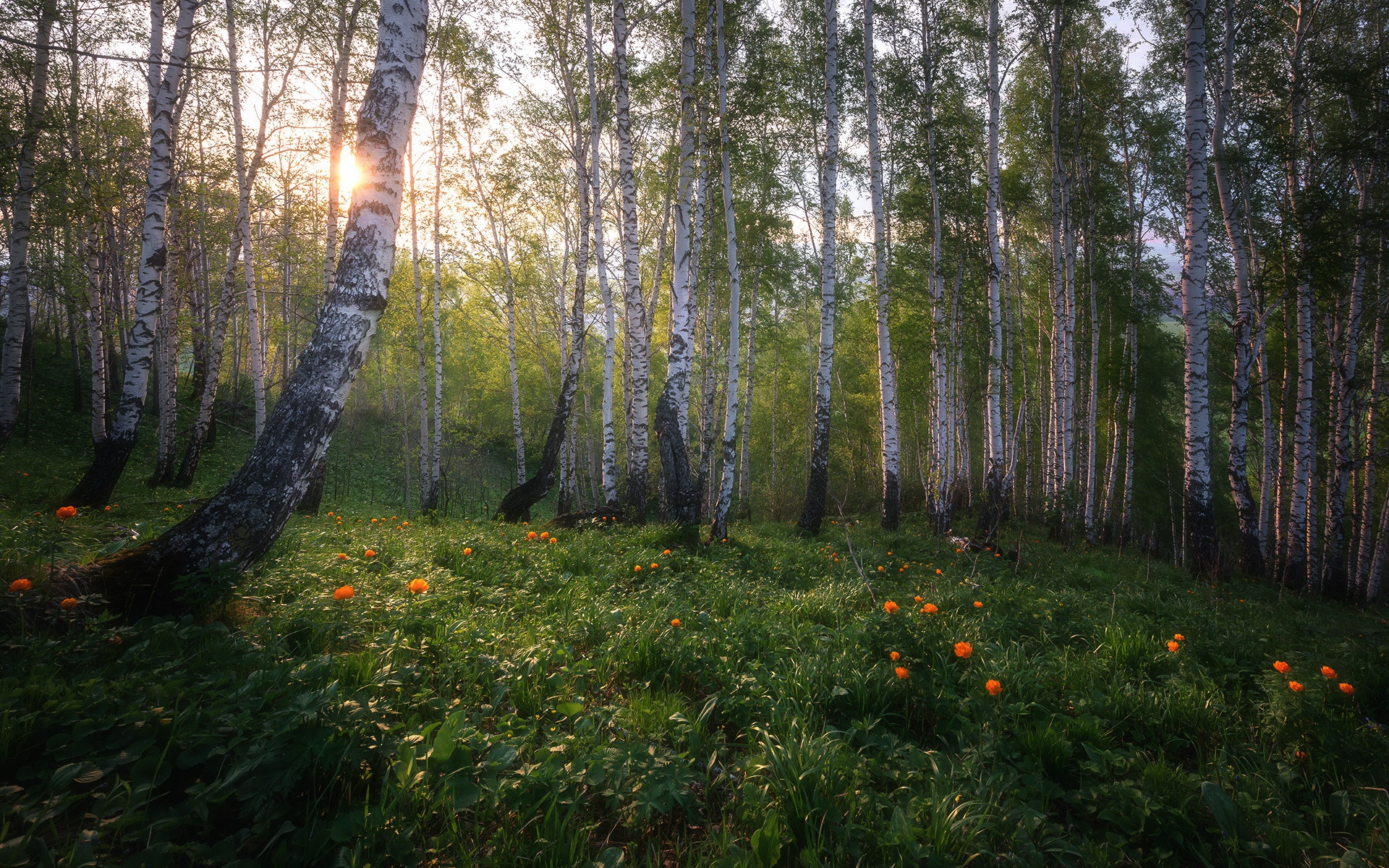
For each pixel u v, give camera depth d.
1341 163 12.52
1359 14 14.09
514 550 6.83
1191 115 11.62
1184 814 2.37
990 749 2.79
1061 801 2.66
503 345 21.66
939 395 18.62
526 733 2.59
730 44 14.07
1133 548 19.17
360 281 4.34
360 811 1.88
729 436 10.97
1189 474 11.96
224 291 14.79
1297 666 3.95
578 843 1.98
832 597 5.50
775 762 2.38
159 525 7.41
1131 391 21.41
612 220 19.02
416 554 5.97
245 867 1.68
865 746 2.79
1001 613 5.48
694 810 2.31
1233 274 17.86
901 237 21.05
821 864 1.94
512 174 16.30
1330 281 11.94
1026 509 21.22
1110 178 20.98
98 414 12.65
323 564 5.00
